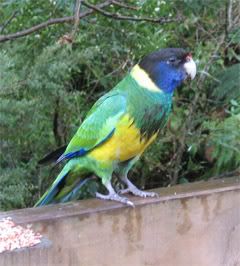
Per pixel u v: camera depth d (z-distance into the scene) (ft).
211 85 15.98
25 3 14.28
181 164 16.05
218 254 10.62
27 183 13.94
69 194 11.06
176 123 15.37
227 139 14.46
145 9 15.19
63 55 13.41
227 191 10.59
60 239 9.00
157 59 10.33
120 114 10.21
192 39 15.66
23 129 13.17
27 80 13.08
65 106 14.02
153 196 10.16
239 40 14.92
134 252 9.77
